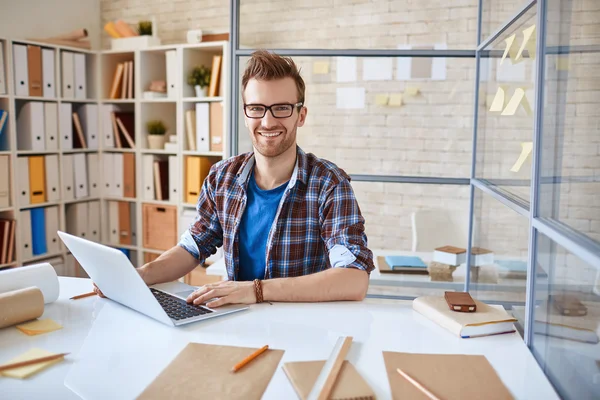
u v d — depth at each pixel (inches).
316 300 54.1
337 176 62.1
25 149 150.0
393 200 101.4
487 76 79.9
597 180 36.6
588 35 38.8
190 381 36.1
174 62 155.9
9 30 154.3
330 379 36.1
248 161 64.7
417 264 96.1
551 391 36.8
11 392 34.6
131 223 171.6
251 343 43.0
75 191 163.5
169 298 54.0
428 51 93.0
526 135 56.1
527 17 56.8
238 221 63.5
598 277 34.1
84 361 39.4
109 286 51.7
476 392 35.9
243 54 95.0
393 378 37.7
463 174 95.7
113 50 164.2
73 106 170.2
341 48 97.8
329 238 59.9
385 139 98.2
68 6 172.7
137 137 164.2
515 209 56.7
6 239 142.8
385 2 95.3
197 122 153.9
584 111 38.8
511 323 48.1
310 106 100.6
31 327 45.9
